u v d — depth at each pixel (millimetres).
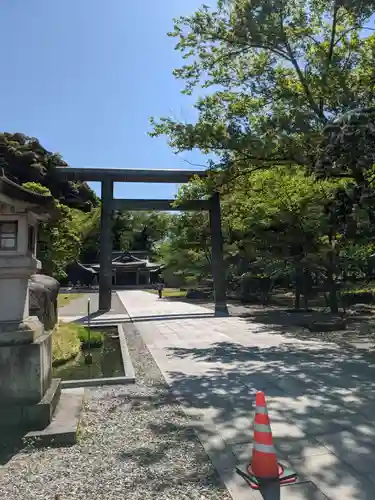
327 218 13016
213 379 6457
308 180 13305
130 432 4254
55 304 11273
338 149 7730
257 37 10461
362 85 9430
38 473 3346
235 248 21578
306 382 6082
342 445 3789
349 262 13688
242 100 11000
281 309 18984
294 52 10828
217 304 19109
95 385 6309
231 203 19219
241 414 4746
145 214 65562
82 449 3826
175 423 4500
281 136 9617
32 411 4074
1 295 4344
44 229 16766
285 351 8688
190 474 3293
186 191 14508
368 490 2992
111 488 3086
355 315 14969
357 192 8844
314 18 10758
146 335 11961
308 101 10227
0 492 3049
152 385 6242
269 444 3246
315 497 2900
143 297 33250
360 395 5348
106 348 10375
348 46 10664
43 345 4406
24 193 4168
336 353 8297
